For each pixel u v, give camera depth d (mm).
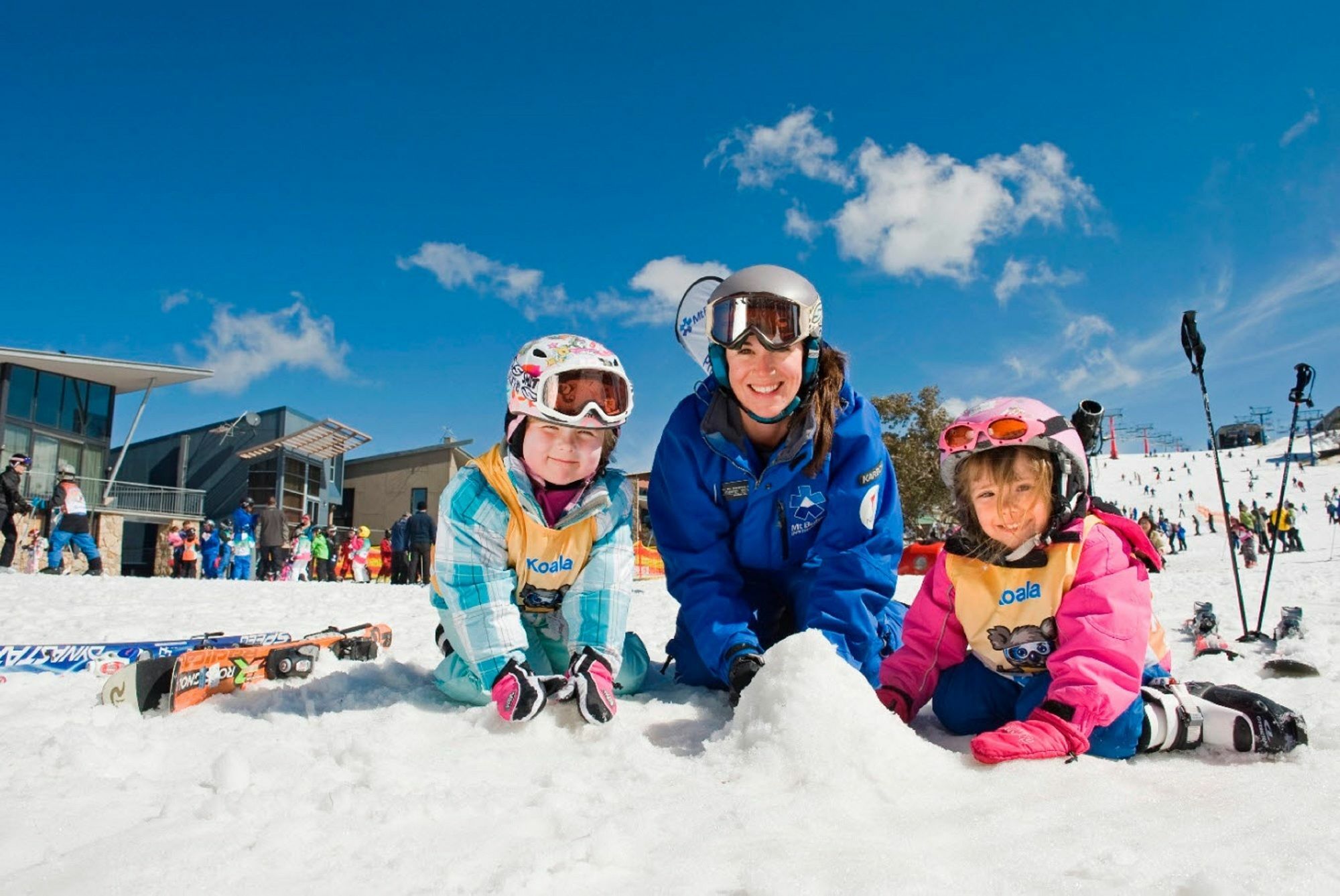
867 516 3213
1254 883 1364
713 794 1870
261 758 2162
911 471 29359
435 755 2326
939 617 2758
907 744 2119
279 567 19797
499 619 2965
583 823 1661
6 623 5910
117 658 3645
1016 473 2453
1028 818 1718
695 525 3352
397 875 1418
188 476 34156
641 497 19344
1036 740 2156
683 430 3371
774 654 2348
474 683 2973
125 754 2166
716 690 3396
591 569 3131
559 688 2682
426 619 6688
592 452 3008
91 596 8750
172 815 1704
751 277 3002
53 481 26422
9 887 1365
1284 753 2252
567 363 2889
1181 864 1472
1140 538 2447
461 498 3014
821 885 1360
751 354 2971
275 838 1549
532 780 2061
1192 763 2234
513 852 1518
